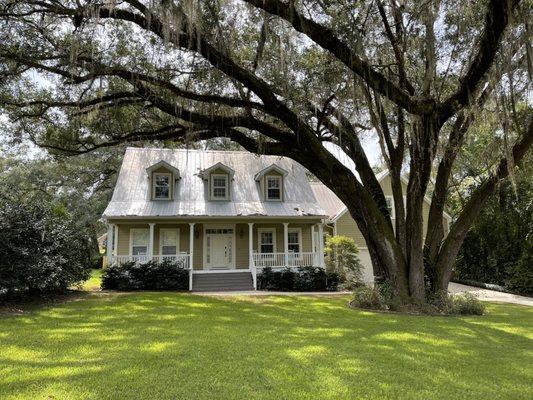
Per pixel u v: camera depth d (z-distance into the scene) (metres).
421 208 11.30
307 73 11.41
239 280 18.70
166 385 4.07
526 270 18.80
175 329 7.43
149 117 13.52
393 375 4.58
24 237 11.46
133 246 19.58
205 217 18.97
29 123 13.69
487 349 6.16
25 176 31.09
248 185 21.50
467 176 20.41
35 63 10.62
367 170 13.03
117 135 13.74
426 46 9.21
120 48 11.05
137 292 15.38
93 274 25.17
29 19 10.41
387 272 11.54
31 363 4.87
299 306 11.91
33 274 10.93
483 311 11.02
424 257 11.84
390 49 11.03
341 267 20.69
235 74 10.22
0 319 8.54
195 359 5.09
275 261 19.75
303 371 4.63
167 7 7.91
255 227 21.02
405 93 9.35
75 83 10.91
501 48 8.61
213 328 7.61
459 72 10.53
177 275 17.31
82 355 5.29
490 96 9.56
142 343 6.08
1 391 3.83
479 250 22.94
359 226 12.18
